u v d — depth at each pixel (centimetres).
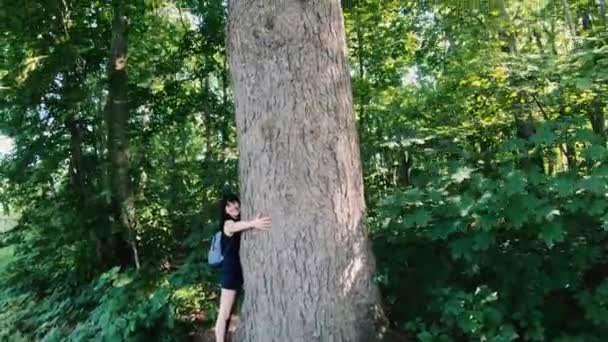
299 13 337
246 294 355
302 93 334
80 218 621
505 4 694
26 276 690
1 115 649
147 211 641
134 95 708
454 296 356
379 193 587
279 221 334
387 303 411
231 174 627
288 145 333
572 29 623
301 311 330
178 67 755
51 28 639
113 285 515
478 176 392
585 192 358
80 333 469
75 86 650
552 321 384
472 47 621
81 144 671
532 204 351
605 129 500
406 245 427
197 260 526
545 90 478
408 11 805
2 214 770
